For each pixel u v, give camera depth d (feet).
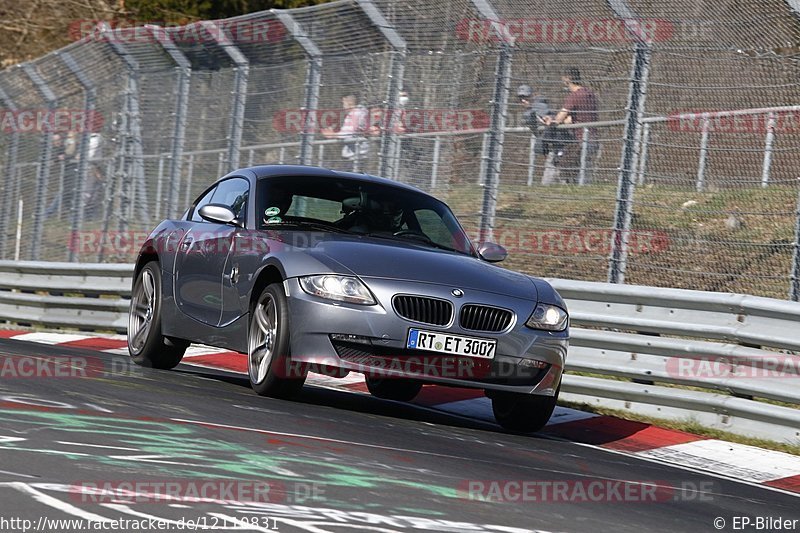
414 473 55.01
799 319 86.58
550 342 78.74
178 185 156.25
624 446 82.07
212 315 88.69
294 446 58.34
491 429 83.10
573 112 111.96
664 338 95.45
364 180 93.04
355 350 75.15
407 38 127.13
